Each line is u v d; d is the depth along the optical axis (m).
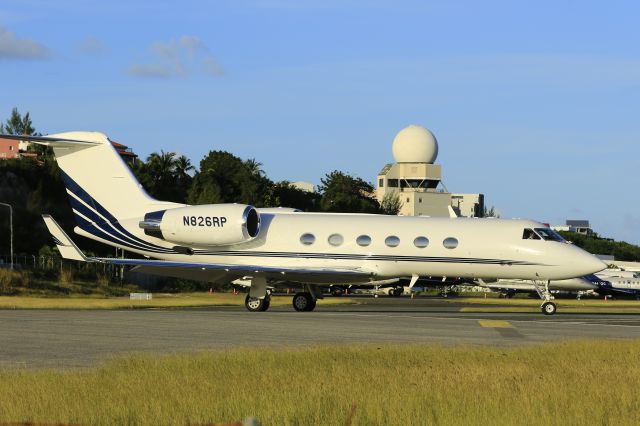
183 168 174.38
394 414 18.98
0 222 122.06
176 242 62.09
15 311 55.38
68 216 133.75
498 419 18.73
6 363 29.72
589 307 83.00
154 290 110.19
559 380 24.55
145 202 63.47
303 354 30.14
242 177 171.00
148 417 19.08
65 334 39.16
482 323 47.84
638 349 32.41
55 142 63.31
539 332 42.69
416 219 60.78
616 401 21.16
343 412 19.53
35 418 19.09
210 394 21.89
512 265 58.56
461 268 59.12
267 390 22.53
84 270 106.00
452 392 22.12
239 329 42.03
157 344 35.41
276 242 61.53
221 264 61.75
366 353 30.53
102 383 23.59
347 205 191.88
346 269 60.06
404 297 119.06
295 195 191.25
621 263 160.38
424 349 32.06
